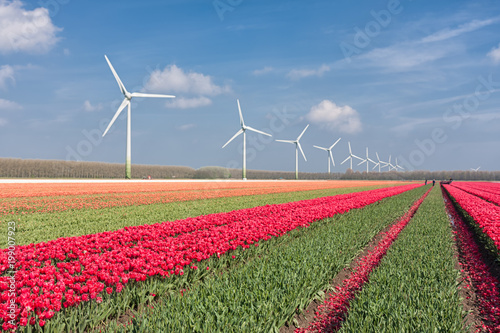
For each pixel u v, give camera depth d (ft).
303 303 26.09
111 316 24.06
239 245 40.27
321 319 26.32
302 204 94.02
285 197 142.92
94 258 30.73
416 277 29.55
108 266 27.84
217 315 20.45
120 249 34.60
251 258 38.52
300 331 24.26
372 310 22.36
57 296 21.94
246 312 21.52
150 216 77.36
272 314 22.75
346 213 80.28
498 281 36.17
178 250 35.81
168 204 105.19
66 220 70.33
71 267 28.14
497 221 53.57
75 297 22.48
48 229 60.23
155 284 27.07
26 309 19.86
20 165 456.86
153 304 25.81
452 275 31.86
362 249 47.67
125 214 79.97
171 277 29.17
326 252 37.78
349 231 53.47
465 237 60.44
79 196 123.65
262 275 28.43
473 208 75.82
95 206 94.02
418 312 21.85
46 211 84.43
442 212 84.64
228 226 51.57
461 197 113.91
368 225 61.36
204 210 90.38
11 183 193.47
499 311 28.22
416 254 38.68
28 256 31.19
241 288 25.27
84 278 25.76
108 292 24.17
